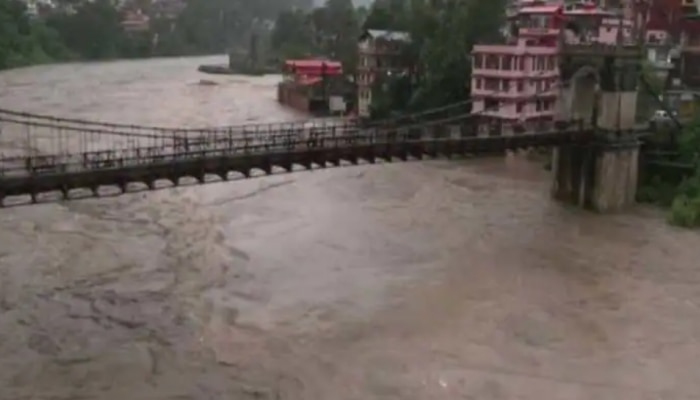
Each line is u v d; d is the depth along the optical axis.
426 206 63.00
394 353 36.31
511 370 35.06
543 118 86.69
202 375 33.69
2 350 34.78
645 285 45.78
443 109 75.88
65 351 35.09
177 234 52.75
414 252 51.00
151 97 128.12
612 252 51.84
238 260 48.12
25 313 38.66
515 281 46.03
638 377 34.75
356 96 117.12
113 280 43.66
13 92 125.56
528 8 89.19
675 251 52.25
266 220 57.44
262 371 34.28
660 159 66.19
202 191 64.75
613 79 62.75
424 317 40.53
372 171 75.94
